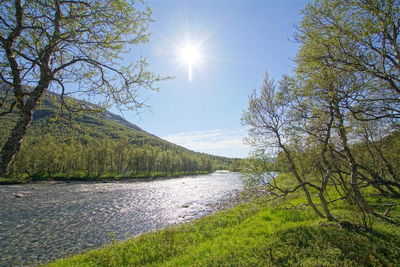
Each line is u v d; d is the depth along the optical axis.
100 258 10.55
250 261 7.74
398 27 5.90
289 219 13.67
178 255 9.99
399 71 6.45
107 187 53.09
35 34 4.00
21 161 62.62
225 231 13.07
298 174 13.45
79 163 75.50
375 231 9.12
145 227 20.16
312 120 10.52
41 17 3.88
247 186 12.52
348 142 13.81
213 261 8.23
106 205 30.56
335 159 12.33
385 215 11.84
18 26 3.52
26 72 3.64
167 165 105.62
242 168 12.88
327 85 8.34
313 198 19.11
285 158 12.43
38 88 3.84
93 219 22.97
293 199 20.39
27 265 12.63
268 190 12.29
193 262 8.57
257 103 13.20
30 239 16.89
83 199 34.84
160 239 12.73
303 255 7.73
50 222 21.64
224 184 61.47
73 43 4.30
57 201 32.81
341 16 6.74
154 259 9.93
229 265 7.66
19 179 60.88
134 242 12.67
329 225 10.20
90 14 4.07
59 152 69.94
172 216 24.34
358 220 10.16
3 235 17.66
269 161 12.27
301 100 10.62
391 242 8.17
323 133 11.07
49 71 3.89
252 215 16.44
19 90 3.59
